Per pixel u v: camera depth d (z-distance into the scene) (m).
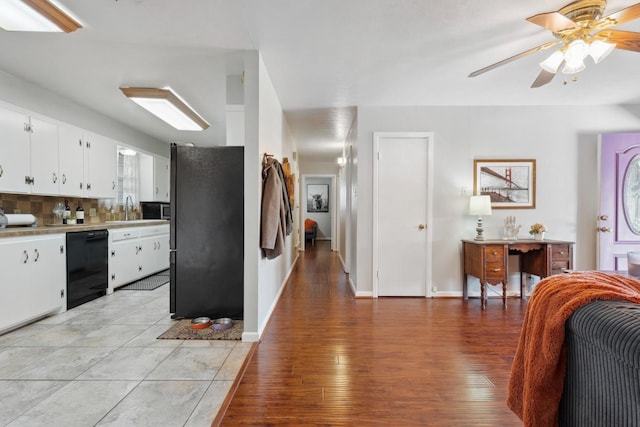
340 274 5.13
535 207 3.72
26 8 1.75
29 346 2.29
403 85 3.10
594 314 0.91
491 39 2.24
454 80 2.97
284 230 2.79
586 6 1.71
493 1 1.81
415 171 3.77
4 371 1.93
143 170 5.16
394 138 3.76
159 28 2.08
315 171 8.16
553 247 3.31
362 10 1.90
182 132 4.98
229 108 2.89
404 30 2.12
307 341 2.45
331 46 2.33
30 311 2.62
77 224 3.64
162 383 1.81
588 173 3.72
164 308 3.19
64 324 2.73
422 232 3.77
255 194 2.42
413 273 3.78
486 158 3.74
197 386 1.78
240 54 2.45
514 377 1.24
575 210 3.72
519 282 3.77
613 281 1.14
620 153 3.58
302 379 1.90
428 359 2.17
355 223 3.95
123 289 3.94
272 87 3.08
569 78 2.91
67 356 2.14
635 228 3.58
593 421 0.91
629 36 1.78
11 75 2.84
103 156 3.93
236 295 2.85
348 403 1.67
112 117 4.18
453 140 3.74
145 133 5.06
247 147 2.41
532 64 2.64
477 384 1.86
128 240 4.05
